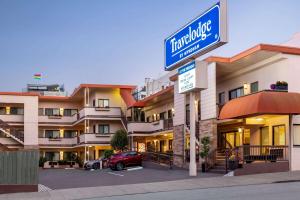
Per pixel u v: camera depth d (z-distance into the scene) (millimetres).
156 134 49969
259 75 32156
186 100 41469
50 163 58281
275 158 27625
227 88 36188
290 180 22562
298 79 29344
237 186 21062
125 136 52906
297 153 27969
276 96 26656
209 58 33188
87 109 57312
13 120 57906
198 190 20109
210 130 33438
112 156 40188
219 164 31484
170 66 30656
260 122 31656
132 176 30141
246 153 30359
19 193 21375
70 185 24922
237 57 31281
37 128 57781
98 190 21516
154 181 25188
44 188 23516
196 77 27188
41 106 63812
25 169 22000
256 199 15922
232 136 36625
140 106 54344
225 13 24859
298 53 29516
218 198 16688
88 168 45844
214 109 33188
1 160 21938
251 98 27391
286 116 29266
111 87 58000
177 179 25688
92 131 59312
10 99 57562
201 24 26703
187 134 39000
